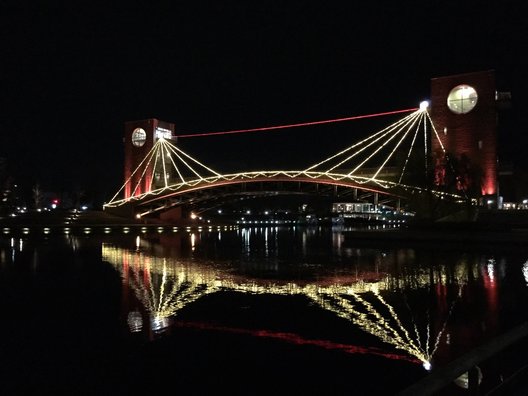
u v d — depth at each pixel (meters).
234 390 13.84
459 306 24.44
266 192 115.06
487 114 87.88
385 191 92.19
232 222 168.62
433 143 91.50
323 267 41.28
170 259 48.72
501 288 29.50
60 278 34.94
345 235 67.25
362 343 18.09
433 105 92.31
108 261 46.88
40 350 17.44
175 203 126.69
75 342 18.34
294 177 105.19
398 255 49.97
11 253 54.66
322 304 25.11
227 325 20.66
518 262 42.44
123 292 28.97
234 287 30.88
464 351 17.11
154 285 31.70
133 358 16.50
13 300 26.47
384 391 13.78
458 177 67.25
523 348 10.31
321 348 17.38
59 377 14.88
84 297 27.31
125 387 14.15
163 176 136.25
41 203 180.00
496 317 22.02
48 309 24.05
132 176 138.12
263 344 17.98
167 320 21.67
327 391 13.66
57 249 60.34
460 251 53.12
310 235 100.69
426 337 18.78
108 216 128.25
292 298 26.83
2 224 106.31
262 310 23.64
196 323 21.03
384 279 33.81
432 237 59.22
